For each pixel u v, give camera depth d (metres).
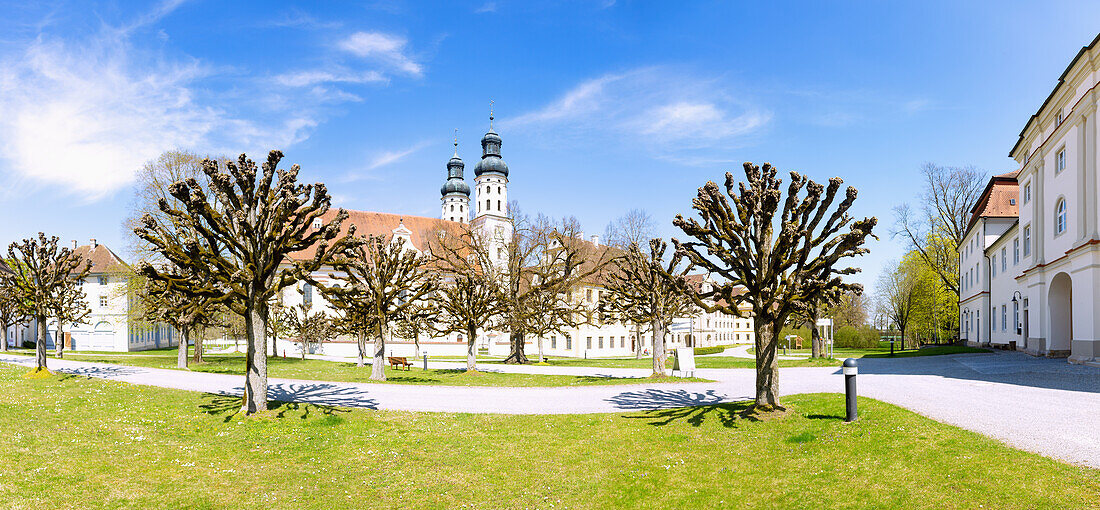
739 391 20.44
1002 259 42.78
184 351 32.28
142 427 14.23
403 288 27.59
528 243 48.25
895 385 18.77
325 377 27.22
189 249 14.85
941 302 64.12
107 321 66.56
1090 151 25.55
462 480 10.86
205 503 9.72
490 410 17.17
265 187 16.14
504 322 43.56
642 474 10.91
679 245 15.21
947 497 8.45
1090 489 8.08
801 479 9.91
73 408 16.22
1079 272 25.61
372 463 11.76
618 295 32.09
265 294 15.98
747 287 14.47
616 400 18.88
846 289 13.45
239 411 15.99
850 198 13.37
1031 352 32.59
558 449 12.55
